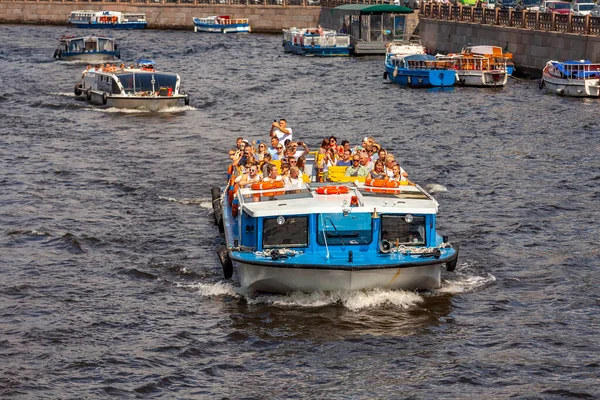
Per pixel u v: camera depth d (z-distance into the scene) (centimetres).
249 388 4891
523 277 6475
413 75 17312
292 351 5303
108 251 7088
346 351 5297
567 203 8469
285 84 17700
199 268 6656
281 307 5859
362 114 13962
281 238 5922
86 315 5803
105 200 8656
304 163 6906
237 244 6075
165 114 14088
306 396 4806
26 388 4875
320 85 17575
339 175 6569
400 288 5947
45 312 5847
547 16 17950
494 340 5428
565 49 17062
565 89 15612
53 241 7319
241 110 14462
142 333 5538
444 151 10994
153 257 6931
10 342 5403
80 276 6512
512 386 4875
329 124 13075
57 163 10300
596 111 13900
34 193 8862
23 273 6562
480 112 14000
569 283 6353
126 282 6400
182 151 11144
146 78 14662
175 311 5856
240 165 7300
